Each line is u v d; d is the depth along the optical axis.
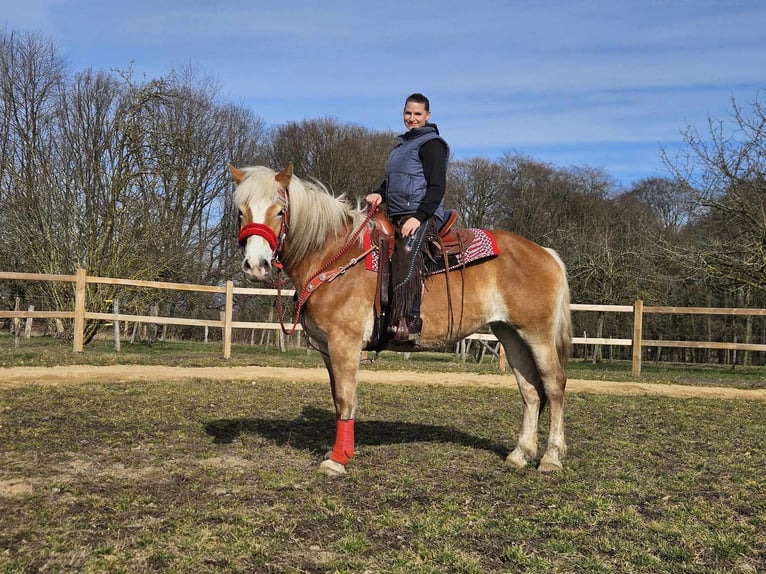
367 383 10.00
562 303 4.91
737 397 9.63
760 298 19.66
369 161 28.28
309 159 28.30
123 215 17.67
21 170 18.88
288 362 12.11
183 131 23.69
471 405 7.94
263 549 3.11
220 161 28.08
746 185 15.34
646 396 9.34
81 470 4.41
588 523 3.61
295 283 4.62
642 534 3.45
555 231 30.34
